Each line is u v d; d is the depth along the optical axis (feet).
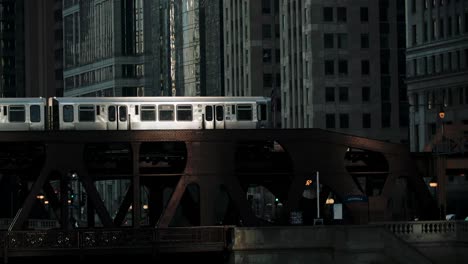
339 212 293.02
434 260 271.90
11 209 443.32
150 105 290.15
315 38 650.84
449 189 551.18
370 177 331.36
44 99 285.43
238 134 281.95
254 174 282.36
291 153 285.02
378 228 260.21
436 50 581.12
